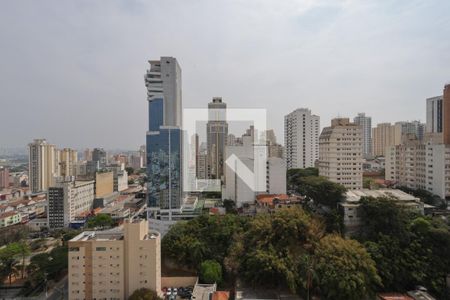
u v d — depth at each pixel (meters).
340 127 116.62
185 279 75.69
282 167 133.62
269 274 66.81
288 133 184.62
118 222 137.12
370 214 81.75
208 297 65.94
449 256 71.06
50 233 135.38
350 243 71.31
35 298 72.94
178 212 119.25
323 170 123.06
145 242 66.12
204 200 150.38
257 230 78.94
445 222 85.06
